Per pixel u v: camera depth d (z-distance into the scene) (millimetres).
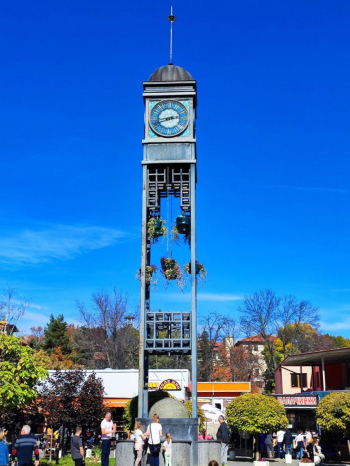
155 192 23547
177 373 43062
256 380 82938
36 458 15641
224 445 24641
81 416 30703
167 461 18078
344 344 89938
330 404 29797
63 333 75688
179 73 24359
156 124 23891
